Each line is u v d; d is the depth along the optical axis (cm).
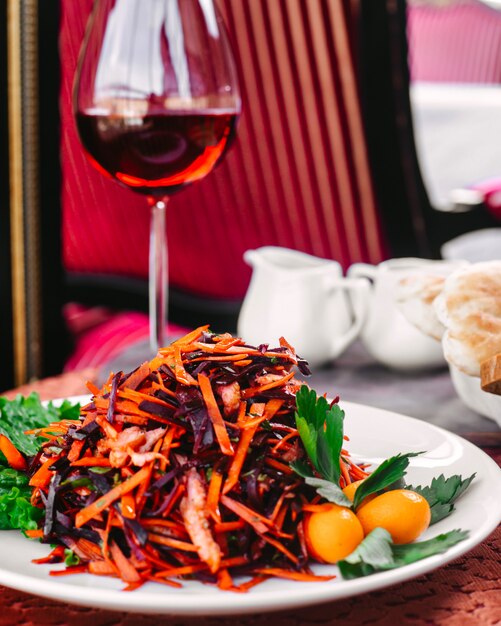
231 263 277
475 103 564
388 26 257
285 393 84
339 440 81
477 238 466
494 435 110
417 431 101
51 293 270
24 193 259
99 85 118
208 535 73
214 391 81
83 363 261
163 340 128
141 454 77
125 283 283
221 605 63
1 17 244
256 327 143
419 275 129
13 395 132
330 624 71
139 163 121
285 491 77
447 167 571
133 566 73
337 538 73
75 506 81
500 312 112
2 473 89
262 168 270
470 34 545
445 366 143
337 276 145
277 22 259
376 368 146
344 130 266
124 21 117
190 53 118
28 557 77
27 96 253
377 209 271
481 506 80
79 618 72
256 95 264
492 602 74
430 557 70
